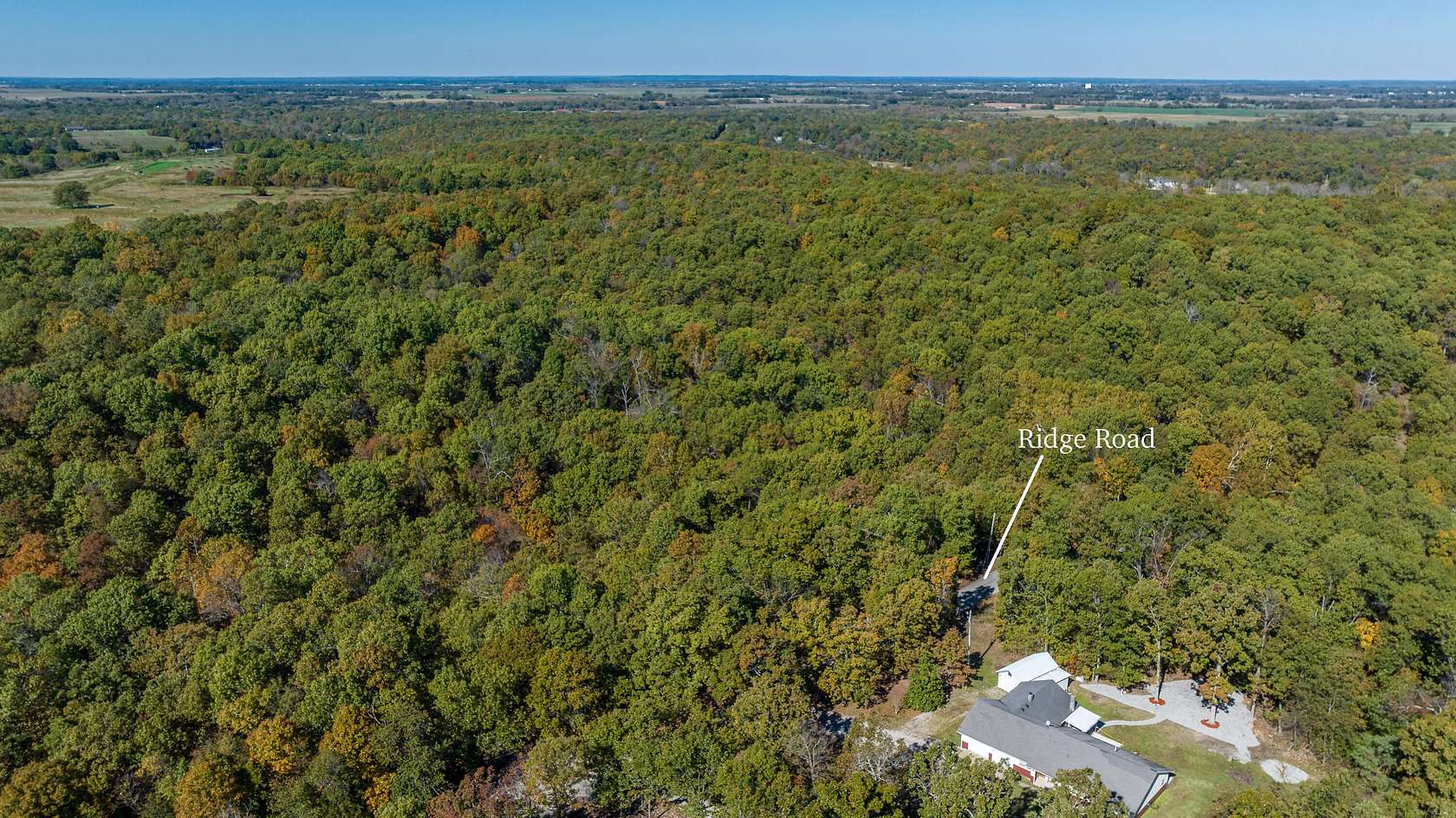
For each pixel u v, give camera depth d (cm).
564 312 11288
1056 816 4450
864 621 6022
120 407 8319
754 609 6103
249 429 8475
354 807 4847
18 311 9806
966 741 5566
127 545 7050
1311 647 5669
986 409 9600
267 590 6306
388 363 9781
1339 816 4525
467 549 7225
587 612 6050
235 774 4941
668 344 10706
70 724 5281
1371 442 9219
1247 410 9094
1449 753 4644
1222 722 5866
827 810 4641
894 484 7631
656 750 4994
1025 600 6556
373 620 5756
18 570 6775
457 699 5300
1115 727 5816
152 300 10525
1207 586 6325
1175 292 12088
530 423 8781
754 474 8075
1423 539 7225
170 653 5750
